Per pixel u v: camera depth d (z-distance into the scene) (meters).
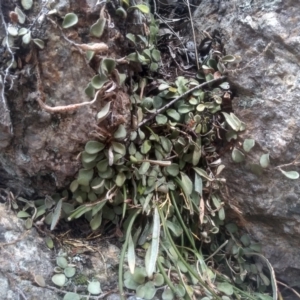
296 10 0.33
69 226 0.36
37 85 0.30
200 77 0.37
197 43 0.40
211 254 0.38
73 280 0.32
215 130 0.36
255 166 0.35
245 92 0.35
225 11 0.38
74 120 0.31
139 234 0.35
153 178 0.34
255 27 0.34
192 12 0.43
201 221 0.34
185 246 0.37
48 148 0.32
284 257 0.38
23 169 0.33
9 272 0.30
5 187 0.35
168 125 0.35
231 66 0.35
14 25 0.29
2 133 0.31
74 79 0.30
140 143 0.34
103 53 0.30
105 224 0.36
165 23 0.40
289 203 0.35
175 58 0.39
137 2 0.34
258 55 0.34
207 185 0.36
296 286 0.40
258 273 0.39
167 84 0.35
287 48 0.33
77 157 0.31
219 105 0.35
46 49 0.30
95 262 0.34
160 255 0.34
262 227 0.38
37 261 0.32
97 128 0.30
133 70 0.34
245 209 0.37
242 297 0.36
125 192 0.33
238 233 0.39
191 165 0.36
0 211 0.33
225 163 0.37
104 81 0.30
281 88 0.34
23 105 0.31
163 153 0.35
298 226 0.36
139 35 0.33
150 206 0.34
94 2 0.30
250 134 0.35
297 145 0.34
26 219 0.34
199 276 0.33
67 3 0.29
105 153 0.32
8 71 0.29
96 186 0.32
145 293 0.32
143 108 0.34
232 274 0.38
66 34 0.29
